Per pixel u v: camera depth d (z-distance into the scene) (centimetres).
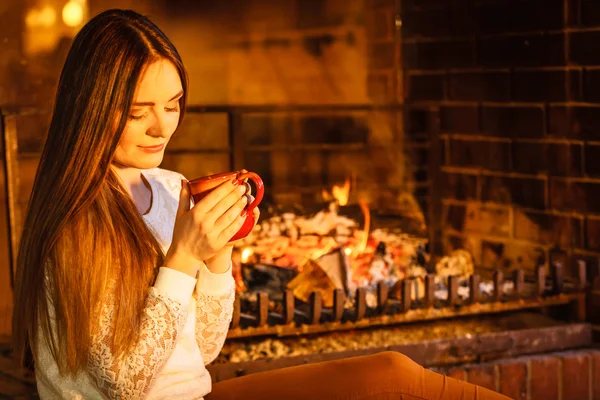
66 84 158
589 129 331
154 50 157
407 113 430
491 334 298
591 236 332
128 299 153
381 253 350
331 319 297
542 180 352
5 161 337
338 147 478
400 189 434
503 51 365
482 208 382
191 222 154
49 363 158
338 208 394
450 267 357
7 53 519
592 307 326
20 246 159
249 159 498
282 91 517
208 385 173
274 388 182
